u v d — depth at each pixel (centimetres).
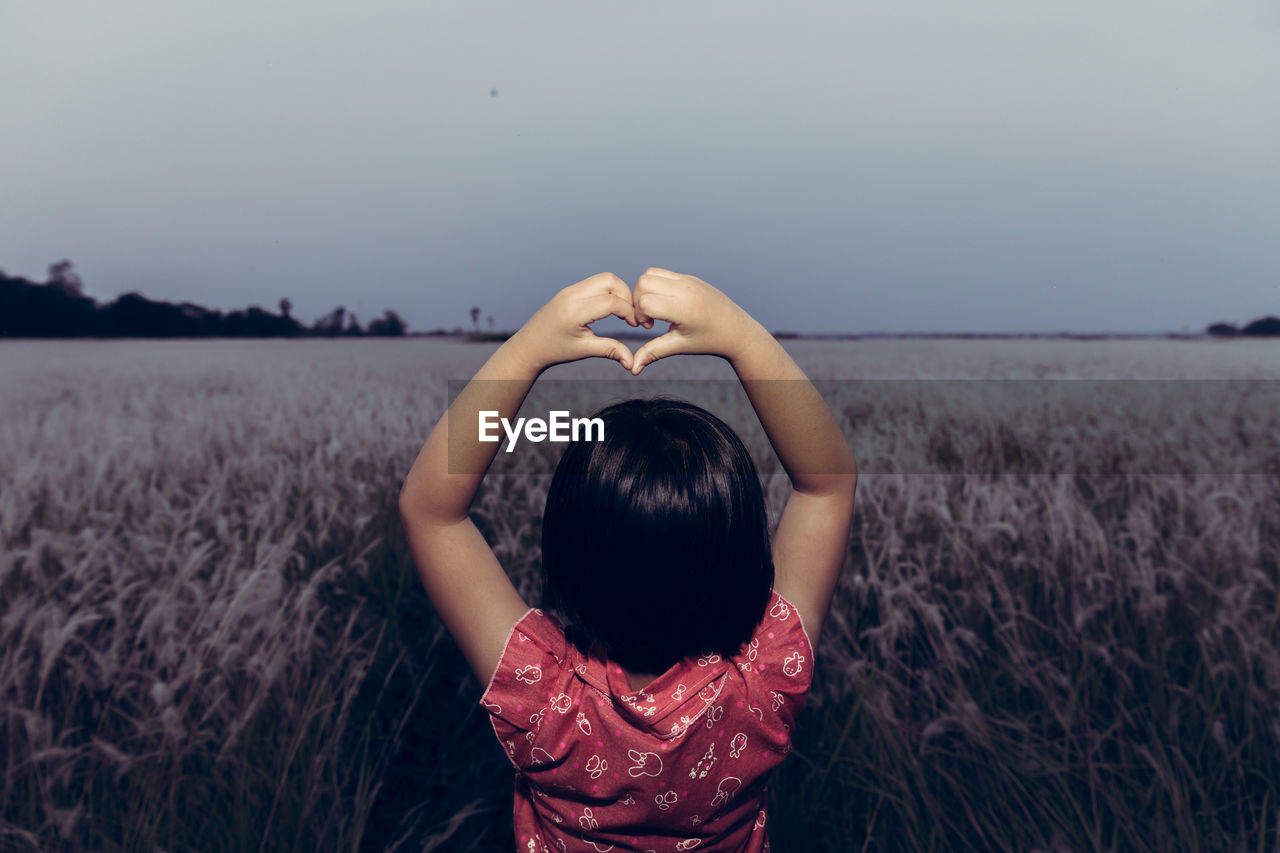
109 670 193
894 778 170
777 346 69
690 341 64
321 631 247
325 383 1038
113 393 986
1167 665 217
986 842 164
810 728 201
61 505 326
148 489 378
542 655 70
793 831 171
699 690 68
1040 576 251
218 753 182
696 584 65
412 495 73
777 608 77
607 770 67
